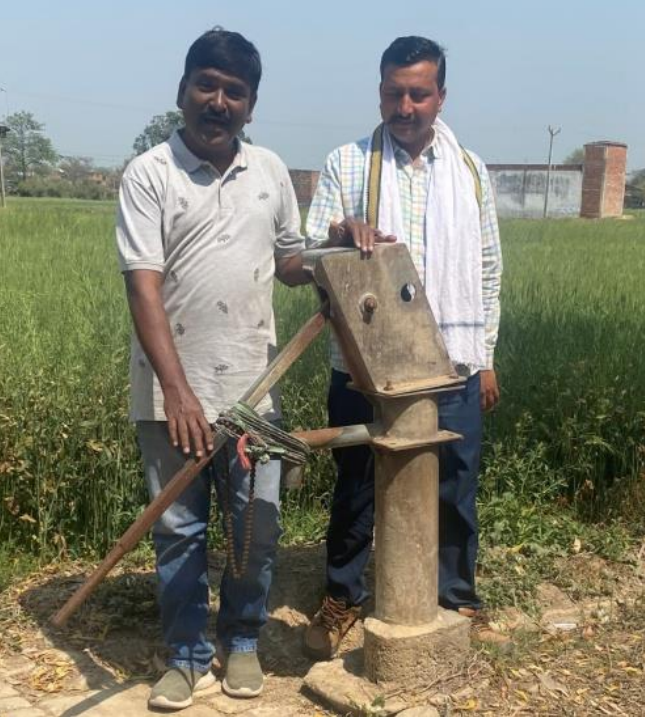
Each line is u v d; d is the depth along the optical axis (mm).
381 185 2256
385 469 2045
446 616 2145
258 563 2129
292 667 2340
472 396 2314
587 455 3381
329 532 2396
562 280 6238
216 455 2098
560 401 3467
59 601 2602
